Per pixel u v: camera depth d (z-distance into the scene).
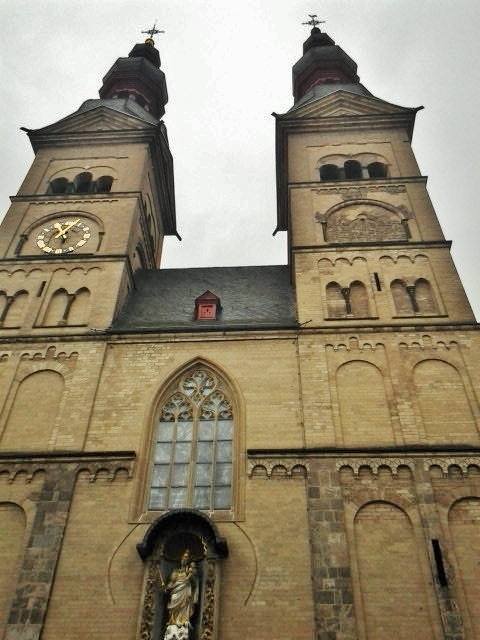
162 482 22.72
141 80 52.12
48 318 28.92
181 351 26.80
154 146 41.12
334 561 19.59
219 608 18.92
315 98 43.72
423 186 35.00
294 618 18.64
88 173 38.66
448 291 28.44
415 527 20.36
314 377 25.09
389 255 30.50
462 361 25.23
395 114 40.12
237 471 22.58
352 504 21.00
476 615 18.33
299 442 23.09
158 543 20.16
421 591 18.97
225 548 19.78
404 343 26.11
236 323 29.05
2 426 24.30
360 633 18.17
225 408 24.95
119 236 33.44
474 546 19.78
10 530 21.16
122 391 25.31
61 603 19.25
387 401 24.16
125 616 18.95
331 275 29.81
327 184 35.59
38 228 34.28
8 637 18.55
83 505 21.56
